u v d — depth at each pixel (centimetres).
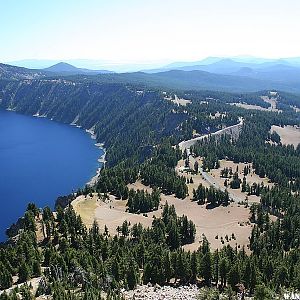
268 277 14725
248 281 13750
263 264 15200
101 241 16800
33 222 18512
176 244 19475
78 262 14512
